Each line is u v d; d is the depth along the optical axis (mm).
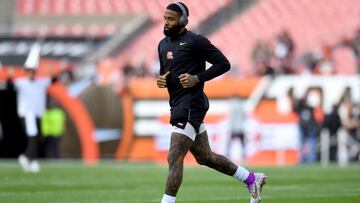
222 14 98312
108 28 98312
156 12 99250
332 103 68562
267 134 68500
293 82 68875
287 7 98000
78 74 76250
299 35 94000
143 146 69875
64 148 69938
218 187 39375
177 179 23547
